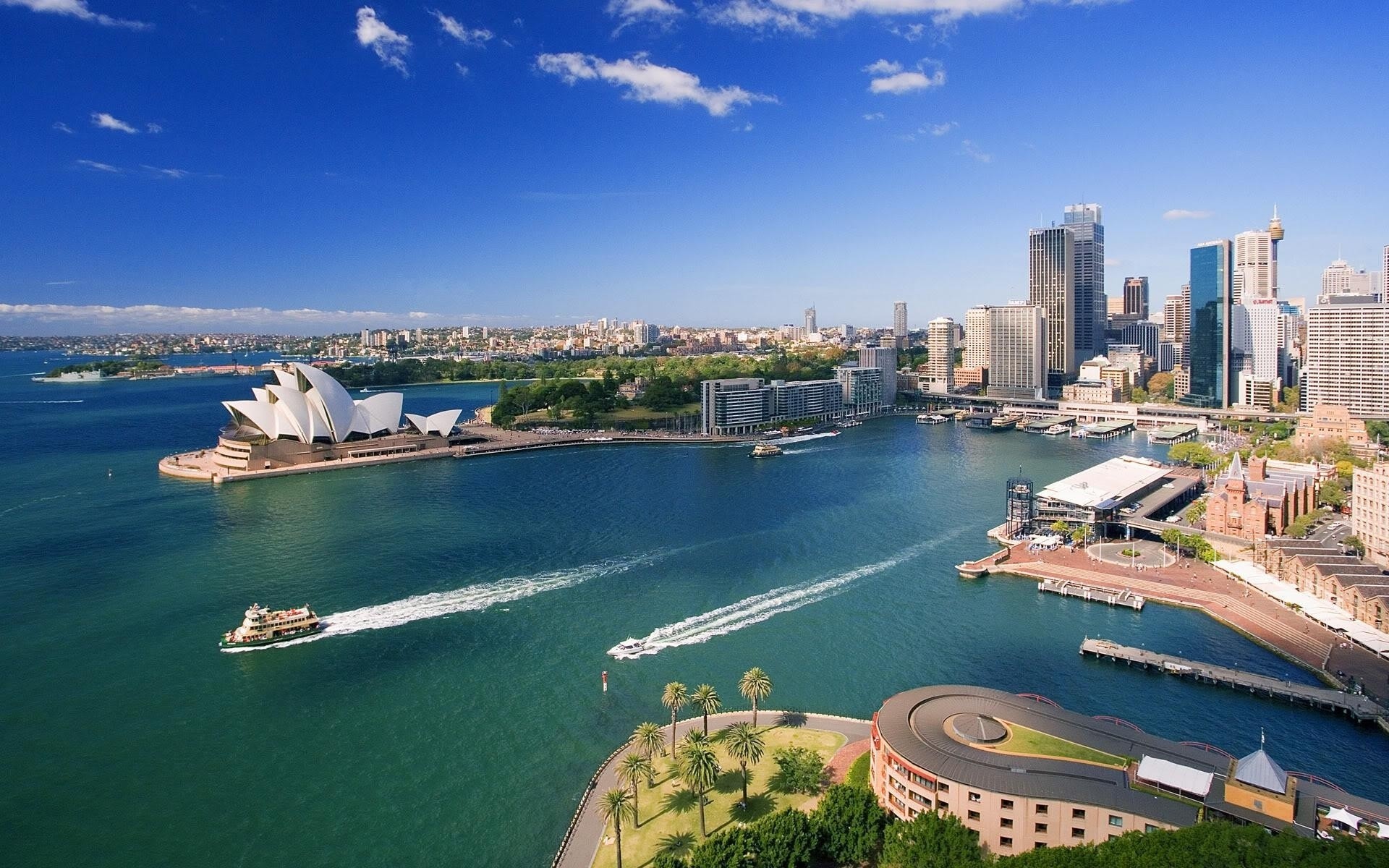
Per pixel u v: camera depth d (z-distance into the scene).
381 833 130.75
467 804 138.00
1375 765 147.12
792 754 140.62
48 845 127.62
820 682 178.62
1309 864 91.62
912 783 119.19
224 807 137.12
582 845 124.44
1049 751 120.94
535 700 171.88
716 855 109.75
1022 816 111.38
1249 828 98.75
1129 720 163.00
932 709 133.38
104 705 170.12
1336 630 199.25
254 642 199.25
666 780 139.75
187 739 157.75
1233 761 120.31
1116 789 112.31
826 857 117.69
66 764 149.00
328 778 145.50
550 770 147.25
